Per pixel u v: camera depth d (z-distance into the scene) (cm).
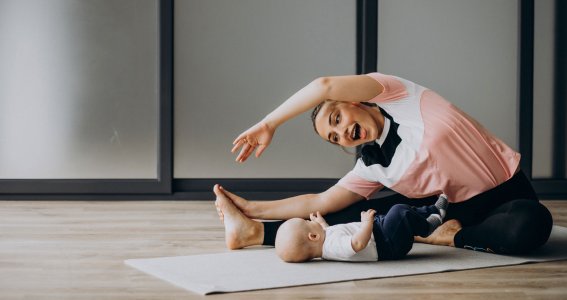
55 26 457
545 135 474
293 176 470
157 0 457
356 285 250
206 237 337
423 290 245
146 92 461
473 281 255
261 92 466
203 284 247
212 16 462
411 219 280
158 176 461
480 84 470
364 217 276
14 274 266
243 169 468
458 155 292
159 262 282
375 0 459
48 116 460
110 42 459
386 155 300
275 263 278
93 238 334
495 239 287
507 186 299
